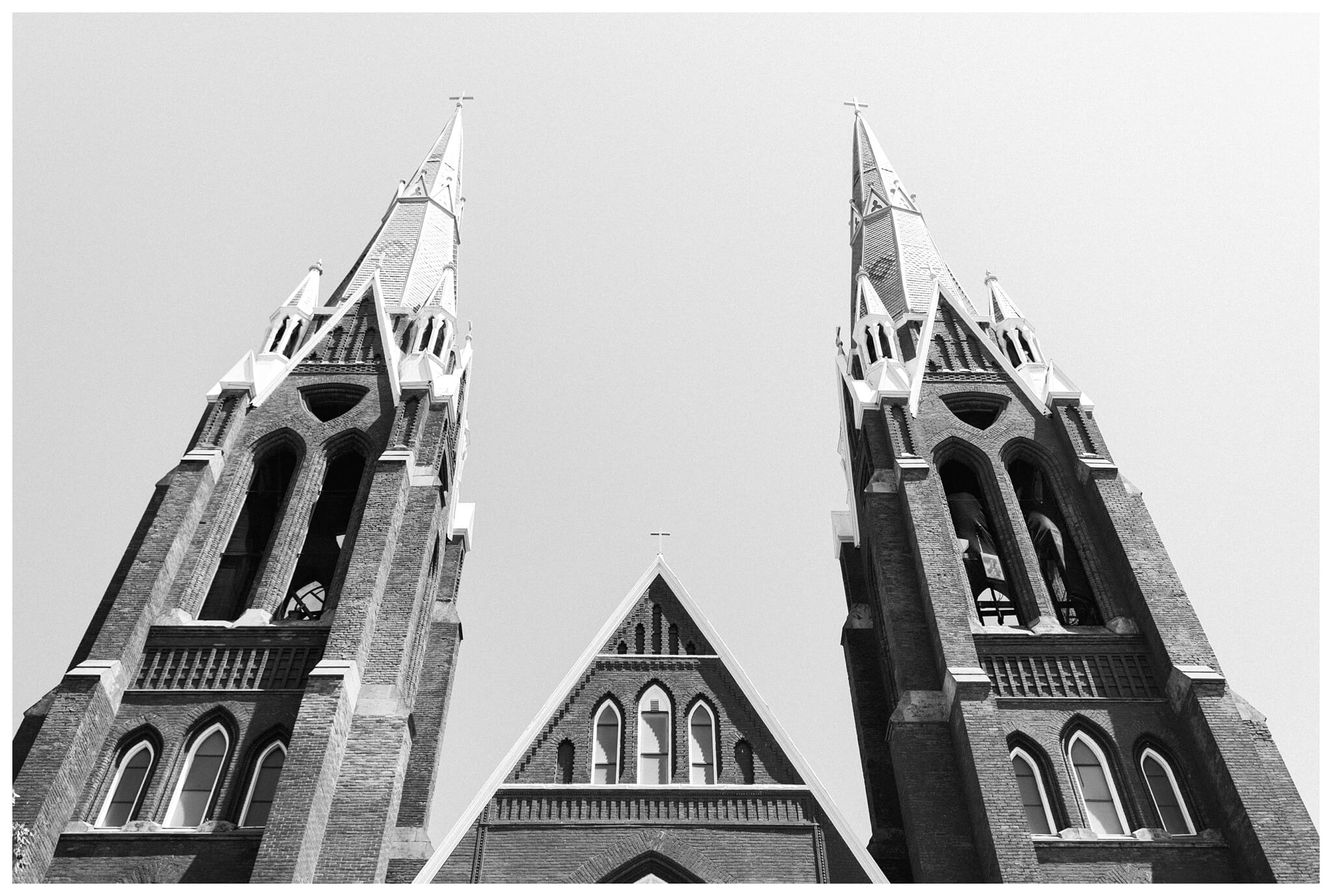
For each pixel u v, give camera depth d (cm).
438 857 3284
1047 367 4634
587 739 3688
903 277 5331
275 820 2964
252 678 3494
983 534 4241
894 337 4869
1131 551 3803
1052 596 4119
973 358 4778
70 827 3069
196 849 3052
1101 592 3797
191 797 3244
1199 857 3088
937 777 3284
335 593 3769
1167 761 3344
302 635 3597
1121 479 4109
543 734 3672
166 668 3491
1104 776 3347
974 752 3186
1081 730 3438
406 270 5344
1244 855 3031
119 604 3534
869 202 6159
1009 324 4903
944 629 3534
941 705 3447
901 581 3800
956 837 3152
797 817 3403
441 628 4331
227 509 4003
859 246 5994
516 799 3441
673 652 4016
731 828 3369
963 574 3831
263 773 3297
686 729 3709
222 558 4038
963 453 4338
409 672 3753
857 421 4606
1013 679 3534
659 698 3819
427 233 5709
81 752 3148
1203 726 3259
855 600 4556
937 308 5047
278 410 4403
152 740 3341
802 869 3284
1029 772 3347
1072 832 3141
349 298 5022
